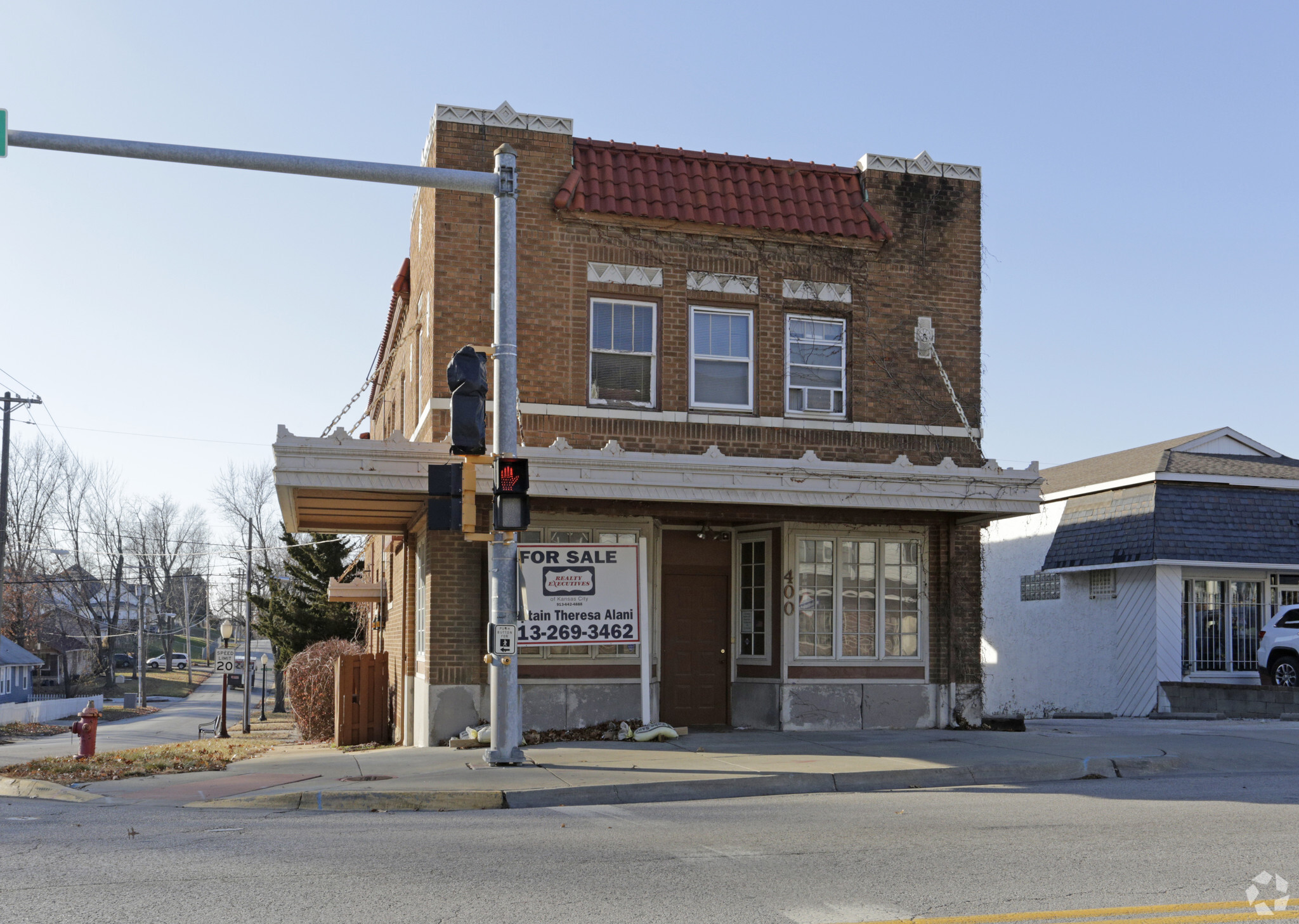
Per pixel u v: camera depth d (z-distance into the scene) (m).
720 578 18.30
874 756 13.95
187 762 15.32
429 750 15.45
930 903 6.81
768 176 18.16
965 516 18.05
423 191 18.08
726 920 6.43
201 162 12.09
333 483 14.58
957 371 18.38
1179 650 25.05
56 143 11.62
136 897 6.93
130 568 84.44
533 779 12.08
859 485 16.25
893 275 18.25
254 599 47.66
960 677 18.06
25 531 72.56
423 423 17.02
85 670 90.62
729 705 18.05
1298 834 9.11
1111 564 25.86
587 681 16.53
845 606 17.81
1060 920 6.43
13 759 24.80
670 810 10.80
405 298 21.84
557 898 6.92
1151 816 10.11
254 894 7.02
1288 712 22.23
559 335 16.67
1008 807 10.70
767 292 17.64
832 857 8.17
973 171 18.84
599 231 17.02
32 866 7.92
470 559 16.27
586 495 15.20
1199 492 25.73
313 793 11.45
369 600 27.42
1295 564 25.31
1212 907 6.70
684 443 16.97
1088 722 21.73
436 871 7.70
